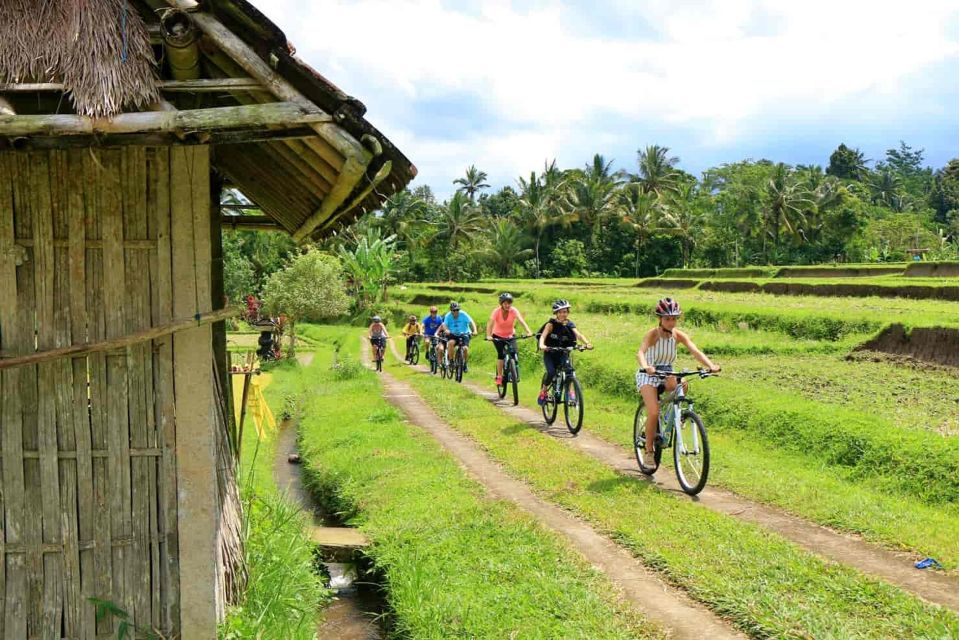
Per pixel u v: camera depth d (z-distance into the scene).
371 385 17.12
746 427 10.68
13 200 3.91
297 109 3.56
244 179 5.97
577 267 66.00
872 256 62.19
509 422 11.61
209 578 4.07
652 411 7.88
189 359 4.04
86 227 3.96
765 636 4.53
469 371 19.58
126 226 3.98
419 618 5.16
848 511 6.81
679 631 4.67
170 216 3.99
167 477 4.05
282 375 22.44
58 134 3.51
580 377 15.59
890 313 18.23
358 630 5.83
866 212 72.69
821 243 67.31
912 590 5.18
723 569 5.52
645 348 7.92
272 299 29.45
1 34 3.56
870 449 8.66
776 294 31.31
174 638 4.06
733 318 20.64
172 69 3.89
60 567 3.99
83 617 4.00
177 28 3.56
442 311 41.69
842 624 4.55
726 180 81.62
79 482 3.99
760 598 4.96
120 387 4.01
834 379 13.04
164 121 3.51
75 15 3.54
